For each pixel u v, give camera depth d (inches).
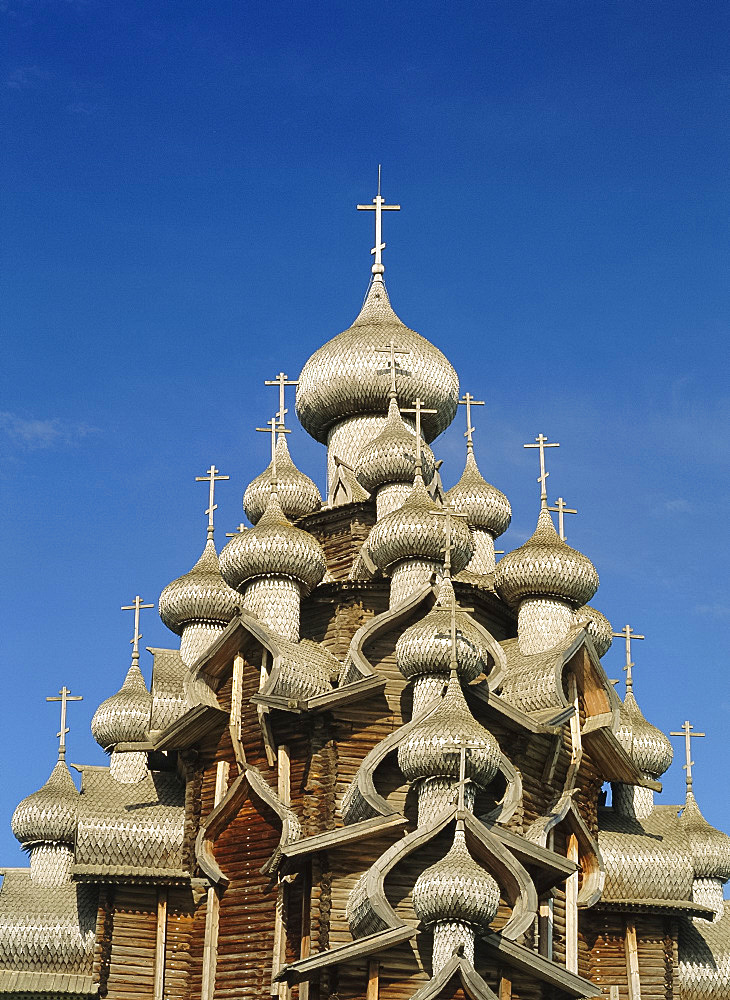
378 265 2228.1
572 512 1935.3
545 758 1699.1
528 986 1515.7
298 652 1734.7
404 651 1631.4
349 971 1503.4
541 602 1835.6
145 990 1729.8
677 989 1823.3
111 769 1908.2
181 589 1951.3
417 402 1902.1
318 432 2134.6
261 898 1663.4
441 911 1441.9
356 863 1589.6
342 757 1672.0
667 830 1882.4
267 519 1815.9
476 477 2108.8
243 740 1722.4
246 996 1630.2
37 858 1907.0
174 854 1769.2
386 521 1770.4
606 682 1774.1
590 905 1712.6
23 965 1748.3
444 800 1536.7
